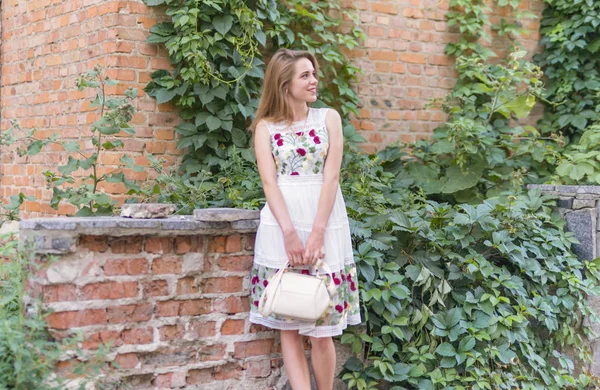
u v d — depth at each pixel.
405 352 3.78
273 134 3.28
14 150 5.84
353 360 3.66
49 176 3.98
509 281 3.96
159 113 4.79
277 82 3.28
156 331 3.26
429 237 3.94
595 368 4.39
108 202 3.93
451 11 6.04
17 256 3.02
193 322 3.36
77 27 5.07
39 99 5.53
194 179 4.64
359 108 5.71
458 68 5.96
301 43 5.37
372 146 5.76
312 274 3.22
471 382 3.75
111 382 3.12
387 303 3.66
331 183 3.22
